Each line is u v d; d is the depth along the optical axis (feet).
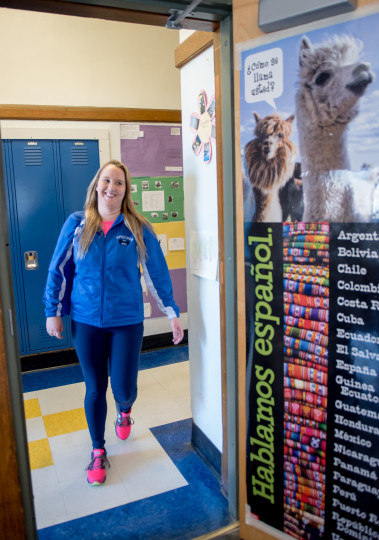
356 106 4.37
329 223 4.74
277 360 5.37
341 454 4.99
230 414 6.14
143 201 12.94
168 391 10.52
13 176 11.50
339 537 5.12
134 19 5.36
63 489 7.09
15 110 11.21
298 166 4.88
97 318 6.93
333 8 4.30
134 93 12.51
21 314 12.03
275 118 4.97
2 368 4.81
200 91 6.61
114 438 8.53
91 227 6.90
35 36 11.28
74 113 11.76
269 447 5.59
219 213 6.04
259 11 4.76
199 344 7.48
